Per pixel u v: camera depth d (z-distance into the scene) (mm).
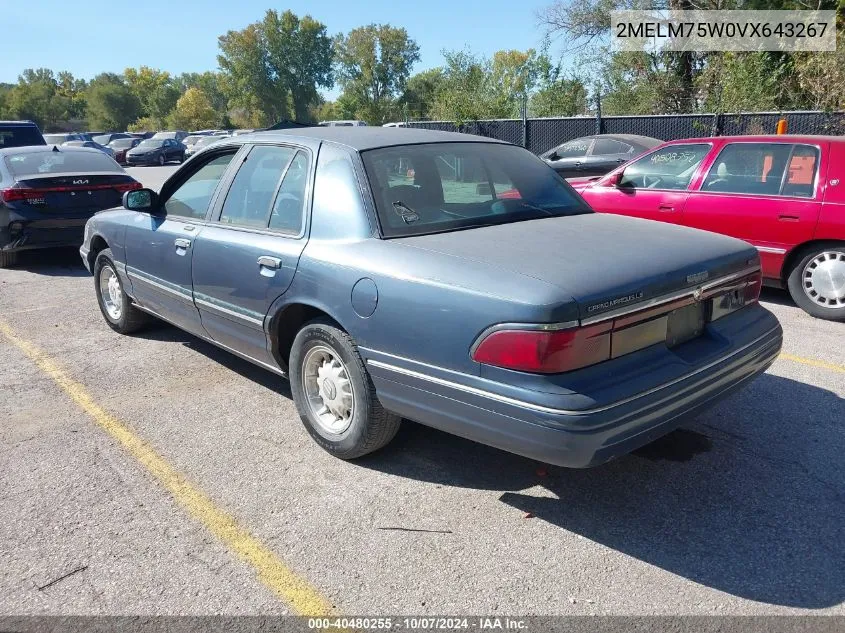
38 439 4199
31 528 3289
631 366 2992
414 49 76562
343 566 2988
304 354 3879
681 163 7293
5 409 4641
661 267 3143
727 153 6922
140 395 4840
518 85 24219
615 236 3535
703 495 3461
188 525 3299
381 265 3357
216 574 2949
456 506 3424
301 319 4062
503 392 2891
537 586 2840
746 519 3256
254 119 94125
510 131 19812
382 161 3814
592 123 18250
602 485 3580
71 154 9688
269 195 4172
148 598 2811
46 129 111688
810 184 6336
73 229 8906
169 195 5129
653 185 7461
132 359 5570
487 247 3295
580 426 2750
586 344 2838
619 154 14469
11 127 14656
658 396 2965
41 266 9531
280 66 91812
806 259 6395
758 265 3703
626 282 2967
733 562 2957
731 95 17703
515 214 3867
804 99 17891
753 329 3592
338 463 3857
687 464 3758
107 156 9992
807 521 3225
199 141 40781
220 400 4734
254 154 4406
